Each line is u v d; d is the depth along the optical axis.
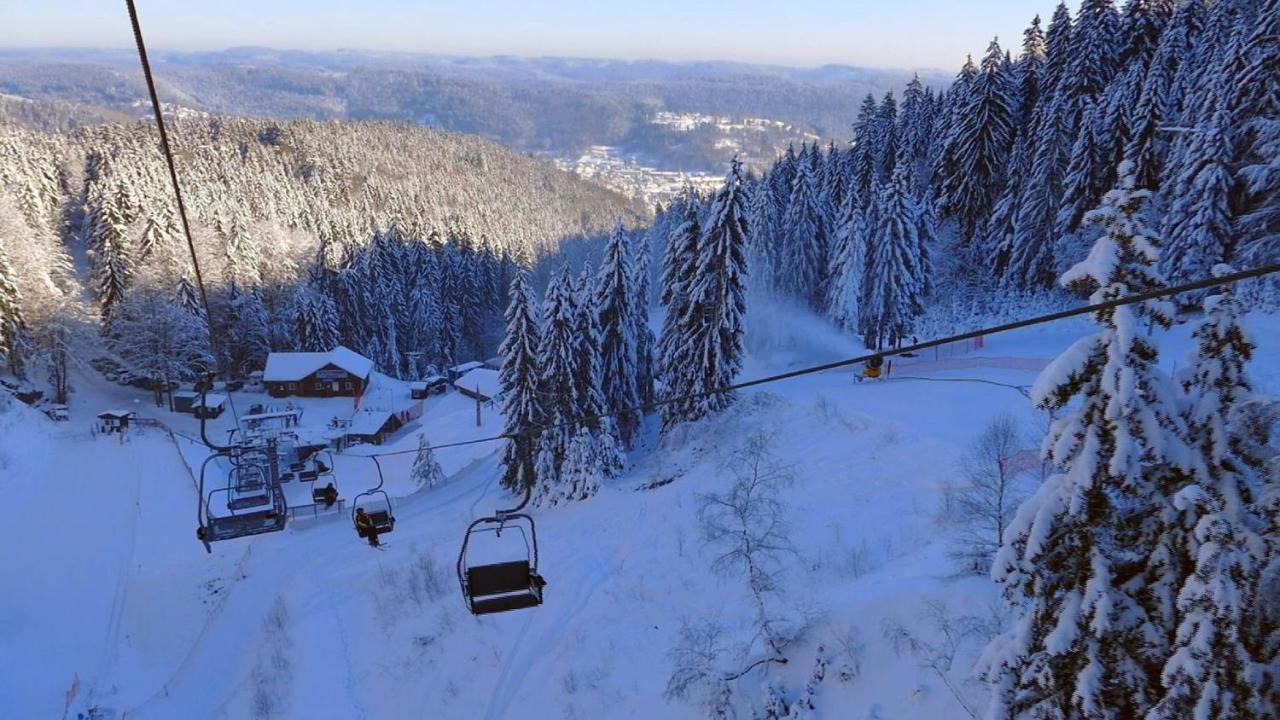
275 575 36.03
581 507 38.62
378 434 63.62
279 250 97.50
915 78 94.88
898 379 45.34
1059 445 11.70
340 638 30.64
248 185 154.38
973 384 41.19
